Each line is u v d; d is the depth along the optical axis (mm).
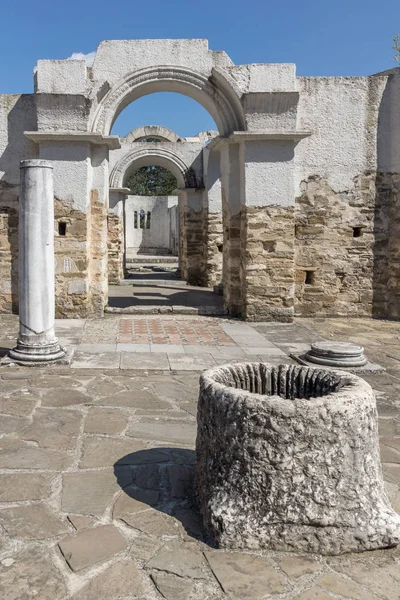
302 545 2629
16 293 9617
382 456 3777
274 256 9250
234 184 9570
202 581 2406
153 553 2602
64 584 2363
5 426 4172
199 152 16641
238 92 8945
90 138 8797
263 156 9094
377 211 9867
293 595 2328
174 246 29000
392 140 9711
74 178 8922
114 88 9195
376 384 5594
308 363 6219
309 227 9875
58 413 4496
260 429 2674
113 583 2373
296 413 2639
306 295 9984
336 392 2906
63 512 2951
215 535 2689
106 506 3027
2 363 5895
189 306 10477
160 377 5699
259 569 2496
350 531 2643
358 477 2721
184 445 3906
